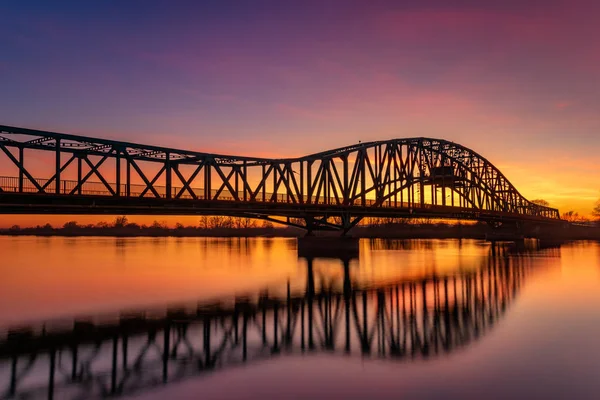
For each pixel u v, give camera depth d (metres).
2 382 21.62
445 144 109.88
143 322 33.62
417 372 22.61
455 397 19.39
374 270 66.75
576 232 197.25
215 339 29.00
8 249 122.31
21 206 40.91
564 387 20.22
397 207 86.75
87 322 33.50
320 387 20.81
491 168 138.50
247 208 62.78
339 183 80.25
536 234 184.75
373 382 21.36
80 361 24.67
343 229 82.44
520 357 24.52
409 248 125.31
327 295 45.22
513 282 52.44
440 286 50.47
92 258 90.38
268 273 63.41
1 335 29.77
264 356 25.56
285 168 71.56
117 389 20.78
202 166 57.50
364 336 29.64
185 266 73.69
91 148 46.56
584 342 27.00
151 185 50.62
